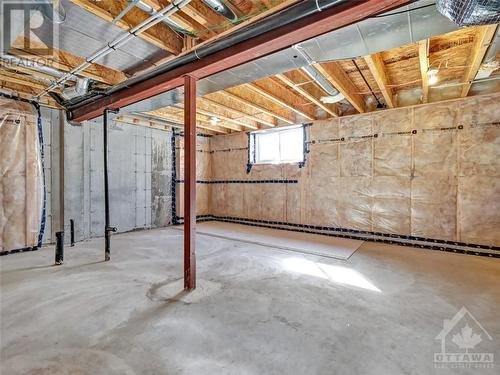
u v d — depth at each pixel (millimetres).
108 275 3061
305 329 1968
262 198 6426
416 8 1705
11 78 3383
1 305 2318
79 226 4895
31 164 4270
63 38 2316
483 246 3869
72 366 1569
